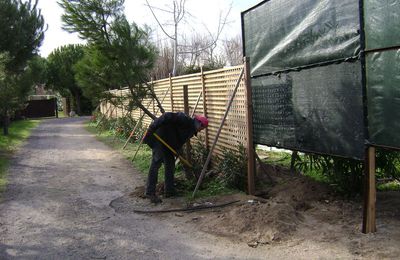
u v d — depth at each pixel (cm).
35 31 2169
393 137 441
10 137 1722
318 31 554
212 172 787
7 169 993
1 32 1961
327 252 444
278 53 647
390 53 437
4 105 1625
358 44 486
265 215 528
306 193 644
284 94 641
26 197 725
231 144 767
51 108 3909
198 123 699
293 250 455
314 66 566
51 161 1116
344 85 514
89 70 888
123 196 717
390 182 701
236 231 514
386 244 451
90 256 464
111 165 1029
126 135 1559
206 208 618
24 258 463
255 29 712
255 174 722
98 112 2664
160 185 738
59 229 556
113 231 543
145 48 894
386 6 436
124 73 857
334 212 562
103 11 827
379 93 455
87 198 712
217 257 450
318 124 567
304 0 581
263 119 704
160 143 679
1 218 608
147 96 947
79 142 1572
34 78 2081
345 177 628
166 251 472
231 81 754
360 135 494
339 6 514
